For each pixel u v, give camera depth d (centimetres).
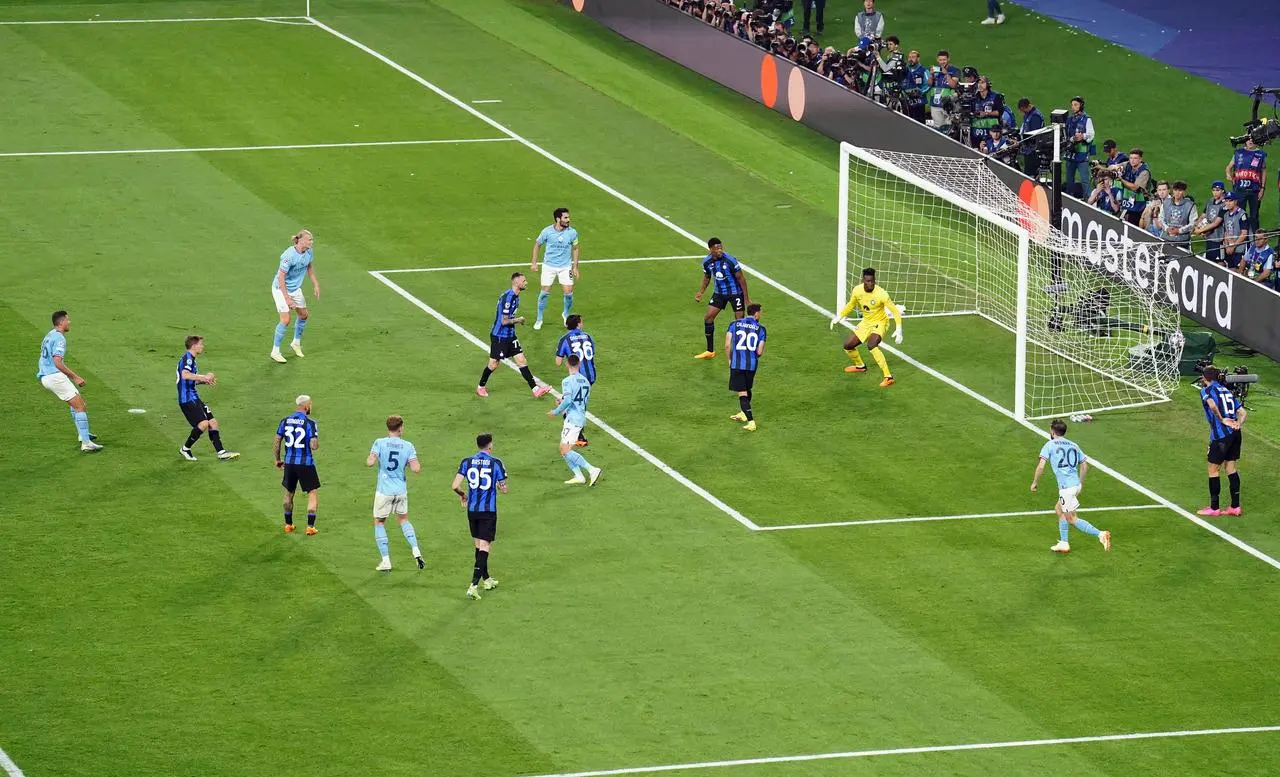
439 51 16912
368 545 9550
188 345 10162
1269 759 8106
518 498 10075
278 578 9212
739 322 10831
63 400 10331
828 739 8125
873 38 16788
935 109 15025
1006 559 9669
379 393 11106
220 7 17762
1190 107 16512
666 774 7819
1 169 14025
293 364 11412
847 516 10038
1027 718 8344
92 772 7700
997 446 10900
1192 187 14962
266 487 10056
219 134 14900
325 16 17650
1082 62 17412
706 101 16250
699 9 17012
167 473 10156
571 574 9362
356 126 15188
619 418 11006
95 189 13775
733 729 8169
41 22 17112
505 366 11544
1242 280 12244
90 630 8725
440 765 7825
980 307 12788
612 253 13250
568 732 8100
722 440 10812
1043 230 12925
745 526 9894
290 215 13538
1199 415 11481
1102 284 12688
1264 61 17425
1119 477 10638
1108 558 9719
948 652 8831
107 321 11819
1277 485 10588
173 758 7812
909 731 8212
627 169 14712
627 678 8519
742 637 8881
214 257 12812
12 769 7700
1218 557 9781
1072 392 11656
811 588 9325
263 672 8450
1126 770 7988
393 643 8712
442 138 15062
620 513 9962
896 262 13400
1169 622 9156
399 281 12619
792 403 11306
